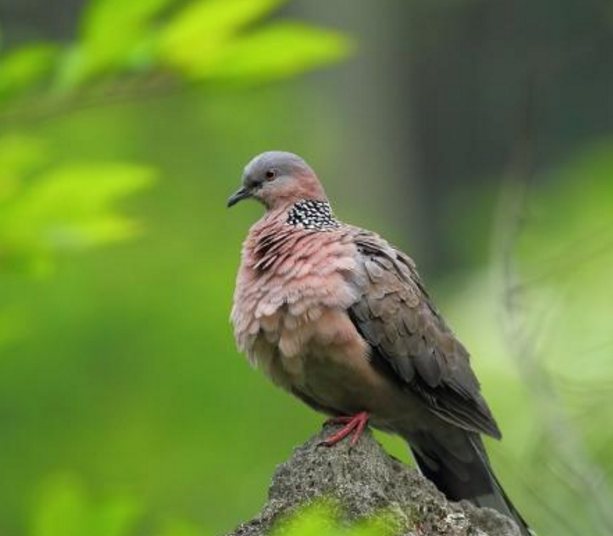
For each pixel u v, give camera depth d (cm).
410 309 858
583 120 2812
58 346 1766
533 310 1284
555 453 988
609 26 2902
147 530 1717
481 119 3067
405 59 3039
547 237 1596
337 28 2980
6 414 1748
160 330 1806
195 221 2073
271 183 952
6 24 2259
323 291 833
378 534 500
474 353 1527
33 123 503
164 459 1758
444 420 870
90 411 1766
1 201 501
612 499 1046
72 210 507
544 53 2923
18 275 515
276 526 689
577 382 1114
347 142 2895
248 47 478
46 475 1731
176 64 478
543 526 1066
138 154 2053
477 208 2555
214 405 1788
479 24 3036
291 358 841
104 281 1828
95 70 479
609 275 1360
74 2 2555
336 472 717
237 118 2231
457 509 714
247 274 862
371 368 847
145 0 468
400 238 2472
